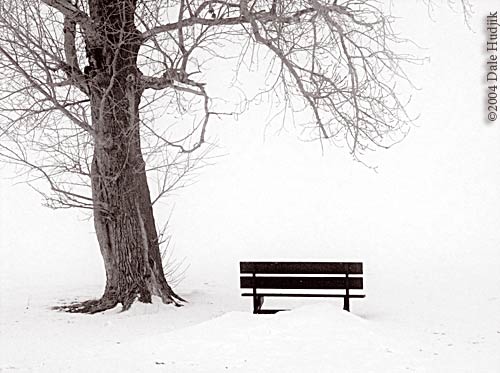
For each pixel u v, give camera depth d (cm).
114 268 1439
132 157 1434
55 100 1327
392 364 912
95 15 1397
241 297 1581
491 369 916
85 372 890
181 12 1311
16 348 1094
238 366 894
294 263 1252
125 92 1402
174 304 1458
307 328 1035
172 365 901
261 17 1269
